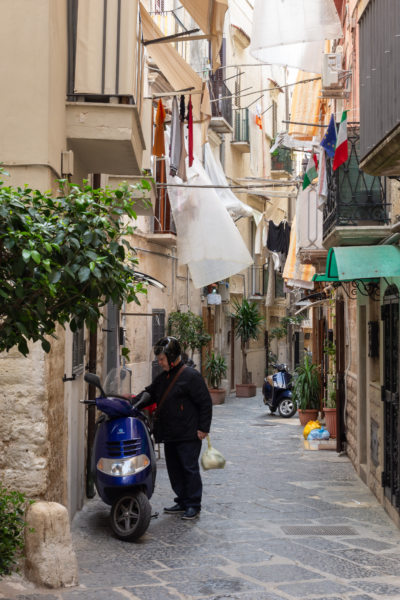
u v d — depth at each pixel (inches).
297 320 1493.6
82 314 193.9
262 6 376.5
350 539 315.6
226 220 726.5
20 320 185.5
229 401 1119.0
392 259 346.6
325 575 260.1
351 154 426.6
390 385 369.7
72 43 311.1
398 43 244.8
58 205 193.6
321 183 450.6
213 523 343.6
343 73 599.8
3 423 264.8
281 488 435.8
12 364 265.1
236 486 441.1
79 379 363.9
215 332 1211.9
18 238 175.3
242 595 235.3
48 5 268.5
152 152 509.4
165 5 807.7
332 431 641.6
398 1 245.4
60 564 239.8
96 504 382.6
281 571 264.5
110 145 314.8
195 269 736.3
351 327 541.6
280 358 1631.4
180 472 367.9
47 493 268.7
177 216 720.3
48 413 269.3
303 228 640.4
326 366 771.4
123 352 240.2
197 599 230.7
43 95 267.6
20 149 267.7
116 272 193.8
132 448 315.9
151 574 259.1
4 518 243.8
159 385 364.8
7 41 269.0
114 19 308.2
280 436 696.4
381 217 420.8
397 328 349.4
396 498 344.2
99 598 228.4
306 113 791.1
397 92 245.3
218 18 388.8
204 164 743.7
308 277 840.3
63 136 299.3
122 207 203.0
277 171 1551.4
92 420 402.0
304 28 374.6
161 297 885.8
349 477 476.1
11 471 264.7
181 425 358.6
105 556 283.4
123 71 306.8
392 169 288.4
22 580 239.3
